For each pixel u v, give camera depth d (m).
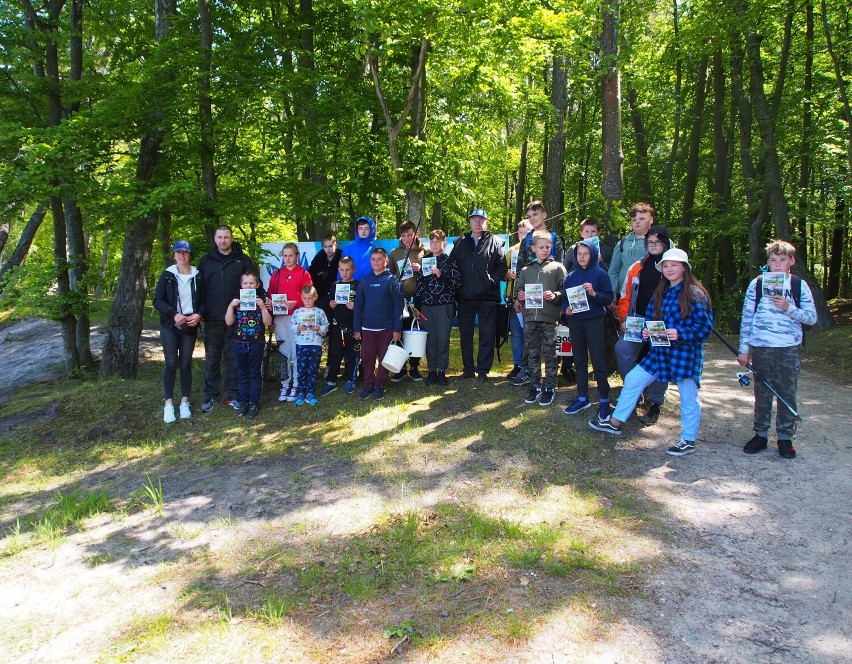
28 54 9.50
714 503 4.02
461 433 5.43
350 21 9.26
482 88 8.91
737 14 11.94
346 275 6.83
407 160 8.86
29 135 7.59
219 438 5.91
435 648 2.70
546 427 5.39
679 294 4.70
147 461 5.52
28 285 10.10
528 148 21.19
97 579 3.51
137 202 7.71
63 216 10.54
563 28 7.27
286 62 8.71
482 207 17.34
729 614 2.86
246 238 9.35
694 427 4.80
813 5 12.67
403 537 3.75
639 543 3.54
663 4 15.24
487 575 3.29
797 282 4.63
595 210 18.17
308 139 8.71
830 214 17.27
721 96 15.08
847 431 5.42
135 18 10.09
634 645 2.66
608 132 7.12
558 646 2.67
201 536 3.98
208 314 6.56
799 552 3.38
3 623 3.10
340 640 2.80
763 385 4.77
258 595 3.23
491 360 6.88
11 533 4.25
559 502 4.13
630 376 5.05
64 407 6.81
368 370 6.56
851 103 14.10
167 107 7.50
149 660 2.71
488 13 7.08
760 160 14.45
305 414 6.33
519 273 6.23
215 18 8.88
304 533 3.91
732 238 17.91
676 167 18.78
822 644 2.61
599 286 5.37
